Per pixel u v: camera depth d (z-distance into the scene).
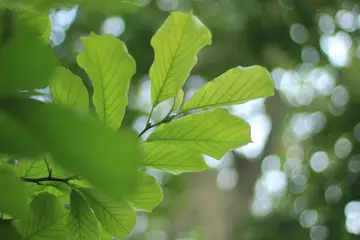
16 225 0.97
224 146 0.99
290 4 5.83
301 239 4.74
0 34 0.59
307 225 4.83
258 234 5.04
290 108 7.65
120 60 0.92
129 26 5.28
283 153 8.09
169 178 6.84
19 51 0.52
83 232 1.02
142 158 0.46
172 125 0.98
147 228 7.47
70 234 1.01
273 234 4.98
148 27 5.35
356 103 5.27
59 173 1.01
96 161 0.46
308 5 5.85
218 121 0.97
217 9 6.19
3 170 0.72
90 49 0.91
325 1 5.88
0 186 0.70
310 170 5.23
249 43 5.91
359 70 6.68
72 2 0.63
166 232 7.67
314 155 5.29
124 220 1.04
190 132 0.99
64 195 1.08
